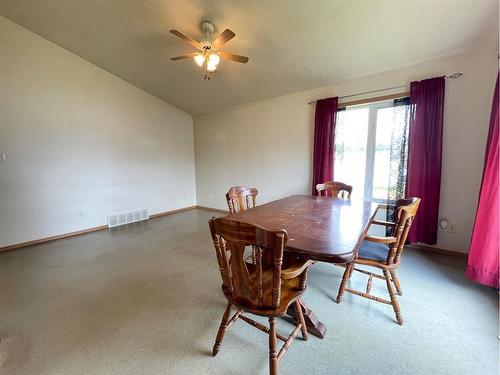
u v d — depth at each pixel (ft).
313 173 11.60
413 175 8.84
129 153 14.08
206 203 17.75
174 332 5.20
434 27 7.02
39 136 10.73
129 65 11.95
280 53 9.23
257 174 14.37
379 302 6.00
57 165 11.34
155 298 6.44
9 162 10.02
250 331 5.21
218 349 4.58
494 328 5.14
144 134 14.74
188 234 11.87
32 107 10.46
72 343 4.90
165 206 16.25
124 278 7.52
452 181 8.54
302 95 11.96
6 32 9.62
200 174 17.78
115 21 9.09
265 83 11.66
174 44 9.93
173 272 7.88
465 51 7.86
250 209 6.48
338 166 10.96
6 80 9.75
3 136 9.82
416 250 9.22
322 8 6.94
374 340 4.88
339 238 4.07
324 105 10.87
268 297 4.06
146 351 4.69
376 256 5.62
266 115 13.51
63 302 6.29
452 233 8.72
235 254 3.71
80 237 11.56
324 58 9.14
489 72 7.64
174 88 13.70
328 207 6.71
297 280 4.55
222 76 11.61
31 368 4.33
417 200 5.31
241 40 8.78
